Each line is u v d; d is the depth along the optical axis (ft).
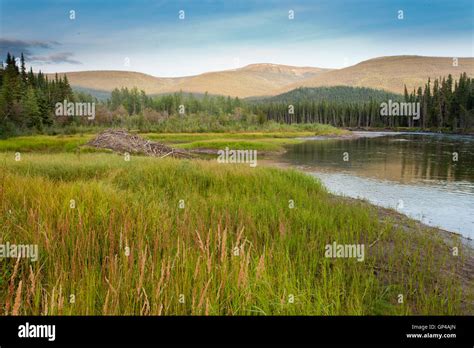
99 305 16.11
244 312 16.01
